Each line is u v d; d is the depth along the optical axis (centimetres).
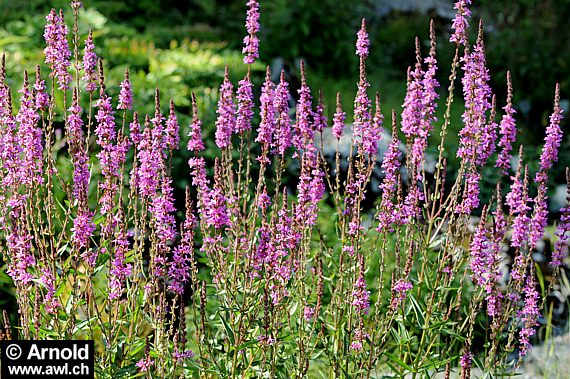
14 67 891
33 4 1315
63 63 428
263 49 1384
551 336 643
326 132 916
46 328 406
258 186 447
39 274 419
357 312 416
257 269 412
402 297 423
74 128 423
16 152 419
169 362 416
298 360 417
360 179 446
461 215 452
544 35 1492
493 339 450
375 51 1537
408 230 462
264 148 450
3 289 566
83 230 394
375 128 452
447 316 443
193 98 442
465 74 455
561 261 453
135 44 1112
